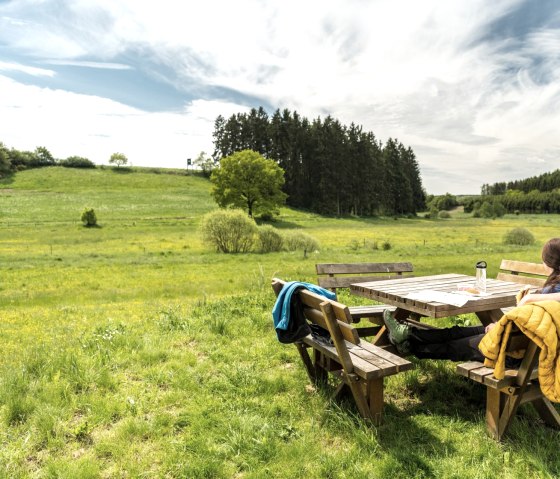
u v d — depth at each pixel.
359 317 5.36
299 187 95.06
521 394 3.30
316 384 4.59
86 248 31.77
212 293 12.51
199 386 4.56
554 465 3.09
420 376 4.83
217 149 109.62
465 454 3.27
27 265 21.06
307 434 3.59
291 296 4.08
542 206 149.75
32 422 3.76
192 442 3.44
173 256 25.81
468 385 4.52
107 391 4.45
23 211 67.50
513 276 6.30
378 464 3.13
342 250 29.69
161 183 111.31
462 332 4.33
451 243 37.34
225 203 70.38
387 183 108.00
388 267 6.66
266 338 6.20
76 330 7.45
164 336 6.32
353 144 100.69
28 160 135.62
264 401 4.24
